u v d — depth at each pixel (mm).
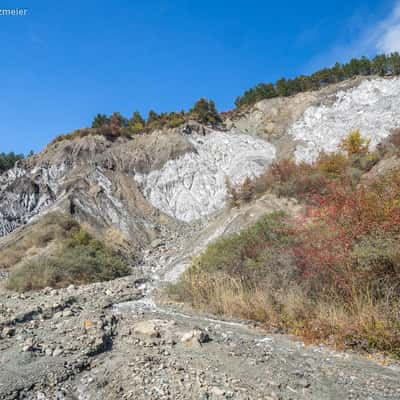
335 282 6391
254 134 34562
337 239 6832
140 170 28688
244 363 4621
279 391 3812
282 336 5941
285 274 7449
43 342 5078
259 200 15570
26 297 9016
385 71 37250
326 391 3854
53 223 17453
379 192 8227
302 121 33219
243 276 8367
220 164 29391
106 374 4168
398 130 18703
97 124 36812
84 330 5566
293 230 8898
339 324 5621
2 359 4465
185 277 9688
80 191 22875
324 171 15609
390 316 5363
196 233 20047
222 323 6816
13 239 16984
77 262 12562
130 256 17125
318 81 40000
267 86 41781
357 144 22859
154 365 4426
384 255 5863
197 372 4215
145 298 9406
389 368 4543
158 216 23953
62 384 3920
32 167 29125
